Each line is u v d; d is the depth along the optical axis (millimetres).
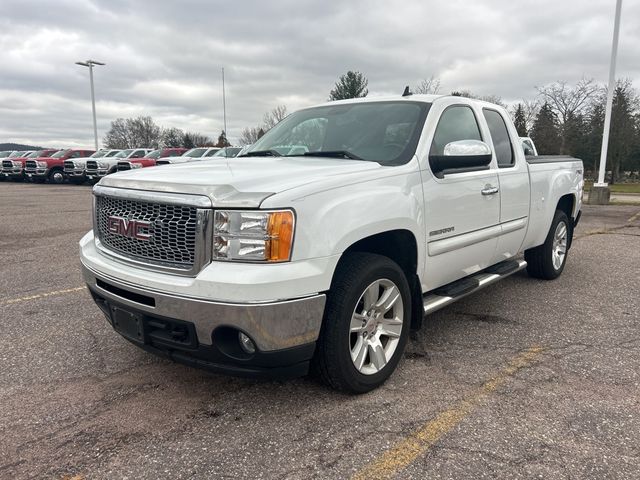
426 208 3557
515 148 4934
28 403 3172
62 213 13406
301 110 4918
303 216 2748
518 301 5262
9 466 2543
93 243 3619
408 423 2910
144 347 3061
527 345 4066
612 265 7000
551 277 6074
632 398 3184
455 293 4020
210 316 2662
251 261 2666
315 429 2859
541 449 2648
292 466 2535
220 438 2781
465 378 3480
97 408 3105
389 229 3213
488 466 2516
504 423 2900
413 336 4277
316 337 2873
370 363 3291
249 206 2668
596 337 4238
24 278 6277
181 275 2807
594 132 46375
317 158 3773
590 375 3514
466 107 4406
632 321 4641
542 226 5484
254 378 2844
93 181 27297
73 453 2648
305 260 2750
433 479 2426
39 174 28672
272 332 2670
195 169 3318
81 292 5625
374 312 3275
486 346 4051
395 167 3416
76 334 4336
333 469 2508
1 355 3904
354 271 3033
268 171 3121
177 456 2621
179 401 3188
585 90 41969
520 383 3396
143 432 2842
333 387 3180
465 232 4047
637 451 2629
